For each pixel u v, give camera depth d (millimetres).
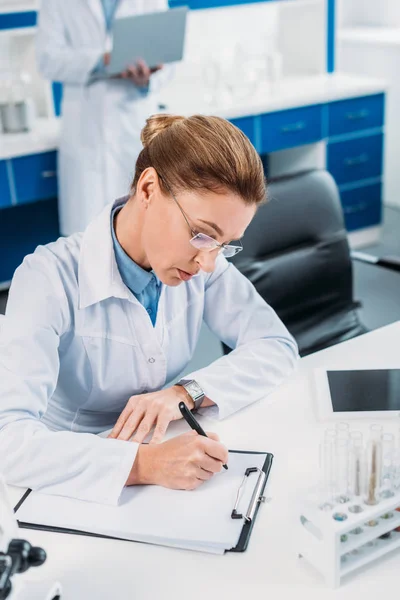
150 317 1354
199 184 1072
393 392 1355
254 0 3895
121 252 1274
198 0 3717
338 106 3869
